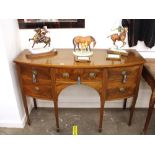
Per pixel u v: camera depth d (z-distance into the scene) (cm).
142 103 211
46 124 190
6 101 171
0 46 145
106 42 178
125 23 162
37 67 146
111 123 190
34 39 160
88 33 175
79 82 148
